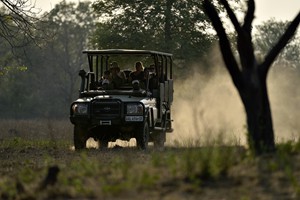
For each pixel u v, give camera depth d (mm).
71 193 19734
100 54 41656
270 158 22312
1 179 24391
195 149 23781
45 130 84375
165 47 99938
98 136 40062
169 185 19859
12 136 69750
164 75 44312
